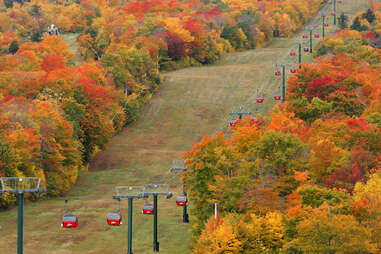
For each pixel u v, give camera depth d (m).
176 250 123.00
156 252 121.44
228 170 123.62
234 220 102.88
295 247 91.31
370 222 88.69
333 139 138.25
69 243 128.12
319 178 118.69
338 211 91.06
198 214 121.62
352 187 108.19
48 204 165.38
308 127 154.88
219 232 97.25
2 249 123.62
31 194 168.00
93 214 153.00
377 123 155.38
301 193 100.69
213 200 116.31
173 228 139.12
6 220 146.25
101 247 125.75
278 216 100.00
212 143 125.38
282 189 114.00
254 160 126.69
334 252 86.56
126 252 122.44
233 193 113.62
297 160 121.25
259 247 98.25
